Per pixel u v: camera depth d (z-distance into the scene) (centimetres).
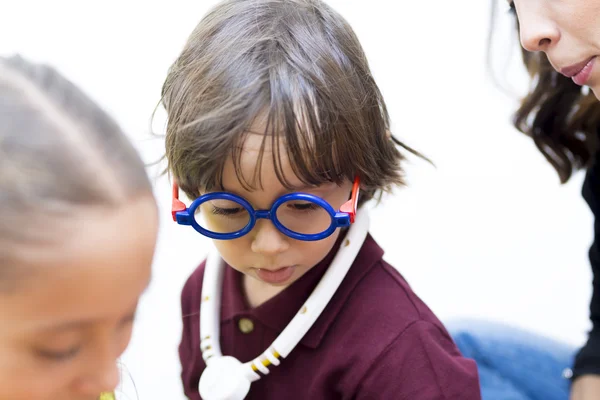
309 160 66
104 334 45
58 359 45
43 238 41
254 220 68
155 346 145
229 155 65
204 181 69
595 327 114
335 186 72
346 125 69
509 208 183
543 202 184
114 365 48
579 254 172
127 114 160
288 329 76
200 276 94
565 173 112
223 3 77
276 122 65
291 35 71
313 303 76
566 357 136
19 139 41
